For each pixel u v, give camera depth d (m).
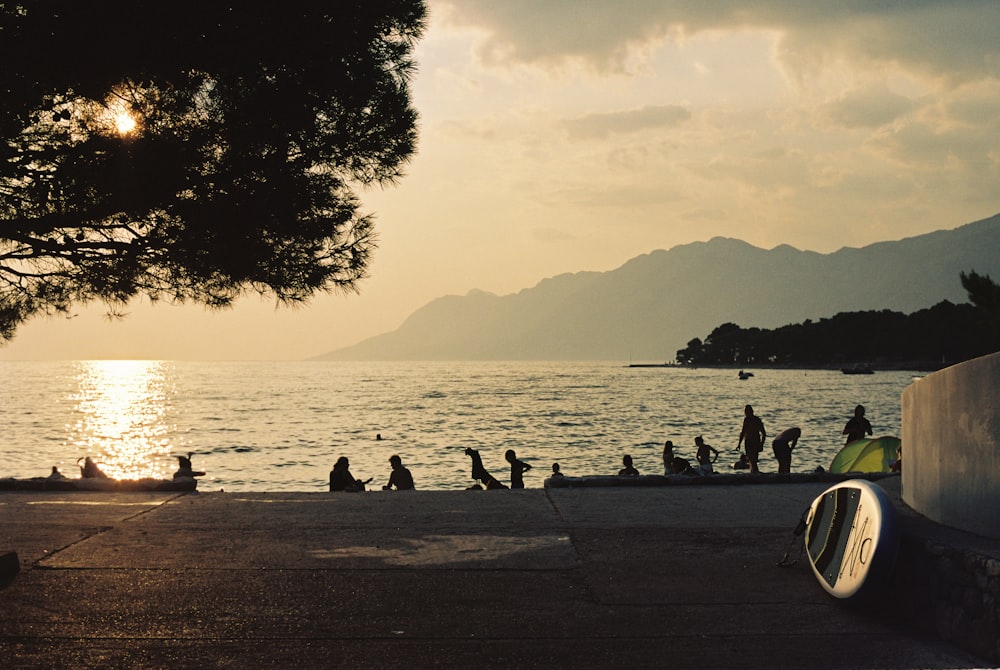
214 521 9.07
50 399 124.00
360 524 8.93
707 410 88.25
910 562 5.72
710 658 5.12
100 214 6.71
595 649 5.28
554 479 11.77
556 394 130.00
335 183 7.14
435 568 7.11
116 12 5.83
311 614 5.94
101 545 7.84
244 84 6.59
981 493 5.66
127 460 47.62
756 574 6.89
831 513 6.61
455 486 35.78
